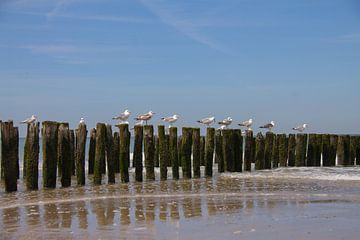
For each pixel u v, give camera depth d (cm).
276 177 2214
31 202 1412
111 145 2002
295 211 1226
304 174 2350
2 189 1777
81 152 1892
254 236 943
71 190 1711
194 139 2222
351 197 1498
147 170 2072
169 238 938
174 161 2145
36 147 1736
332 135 2994
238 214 1183
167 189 1741
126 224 1070
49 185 1766
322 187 1806
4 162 1677
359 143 3098
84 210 1263
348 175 2302
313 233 962
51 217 1164
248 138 2562
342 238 923
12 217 1168
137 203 1383
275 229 1002
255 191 1677
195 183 1958
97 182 1909
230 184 1916
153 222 1091
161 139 2100
